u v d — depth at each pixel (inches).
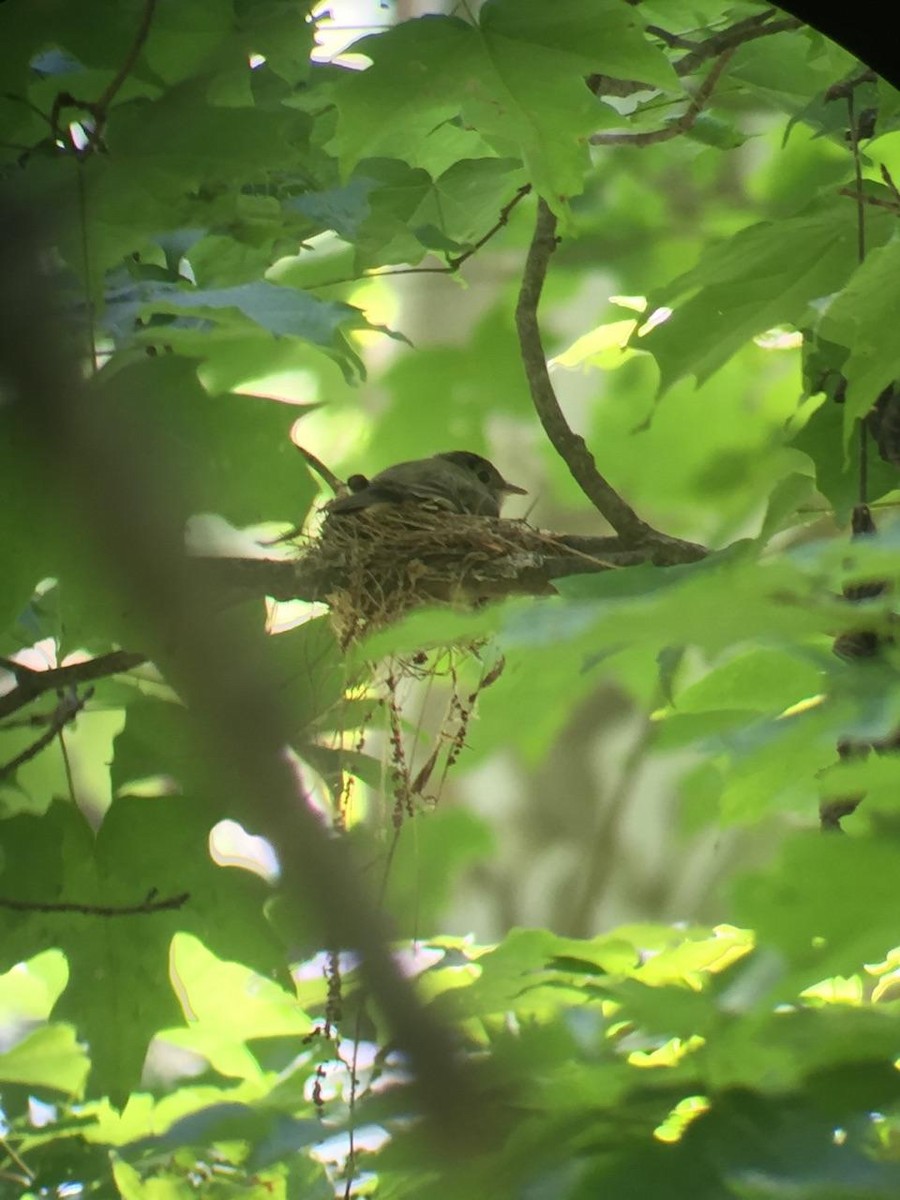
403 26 277.6
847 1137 159.5
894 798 160.1
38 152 273.4
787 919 158.4
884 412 291.0
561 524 740.0
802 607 134.8
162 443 191.3
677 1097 171.0
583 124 290.5
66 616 219.1
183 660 192.5
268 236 341.7
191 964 337.1
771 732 156.6
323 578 347.6
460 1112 185.0
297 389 682.2
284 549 379.6
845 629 135.6
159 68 309.1
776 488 228.5
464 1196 175.0
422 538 363.6
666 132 383.6
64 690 349.4
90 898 298.4
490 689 337.7
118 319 274.4
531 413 688.4
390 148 379.6
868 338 231.6
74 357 185.9
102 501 180.5
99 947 299.3
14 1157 299.4
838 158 640.4
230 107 272.4
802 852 157.6
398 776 315.3
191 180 276.5
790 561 133.5
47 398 177.8
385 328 286.8
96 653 350.9
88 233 273.3
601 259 687.7
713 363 292.8
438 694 590.6
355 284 669.3
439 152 383.2
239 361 582.9
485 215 379.6
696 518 666.2
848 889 155.8
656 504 668.1
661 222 682.2
